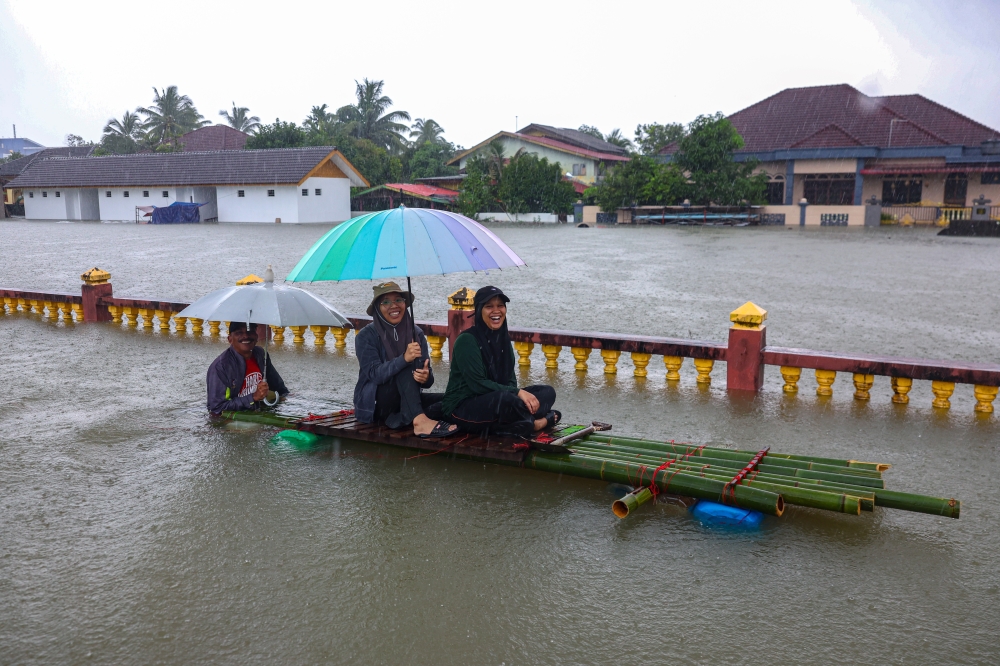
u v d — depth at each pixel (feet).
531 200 148.05
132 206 164.55
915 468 15.99
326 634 9.84
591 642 9.61
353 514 13.57
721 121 129.29
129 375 25.07
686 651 9.41
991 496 14.34
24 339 31.76
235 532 12.87
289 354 28.89
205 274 61.72
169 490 14.79
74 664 9.29
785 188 133.28
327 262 14.42
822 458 14.88
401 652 9.45
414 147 213.05
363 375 16.93
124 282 56.85
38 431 18.75
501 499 14.20
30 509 13.91
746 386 22.76
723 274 58.13
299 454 16.79
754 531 12.76
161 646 9.64
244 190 153.48
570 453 15.20
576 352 25.50
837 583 11.03
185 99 242.37
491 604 10.52
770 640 9.62
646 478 14.01
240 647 9.59
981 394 20.04
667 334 35.06
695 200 132.36
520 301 45.21
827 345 32.35
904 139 130.82
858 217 124.06
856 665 9.11
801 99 148.87
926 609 10.32
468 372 15.62
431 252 14.15
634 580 11.14
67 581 11.26
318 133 185.78
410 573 11.39
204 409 20.66
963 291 48.42
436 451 16.57
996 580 11.09
